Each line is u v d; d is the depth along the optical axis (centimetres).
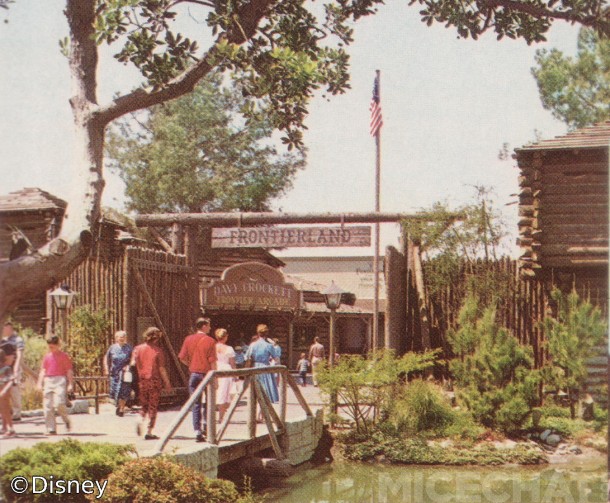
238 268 3070
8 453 1005
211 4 1182
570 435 1775
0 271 910
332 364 1895
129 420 1681
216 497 1045
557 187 1962
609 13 1248
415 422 1831
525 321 2164
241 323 4012
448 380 2192
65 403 1404
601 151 1934
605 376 1794
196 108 4469
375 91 2823
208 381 1328
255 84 1208
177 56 1202
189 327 2331
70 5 1094
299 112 1298
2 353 1409
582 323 1816
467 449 1758
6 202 1936
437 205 2273
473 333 1878
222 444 1396
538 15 1259
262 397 1533
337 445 1823
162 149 4372
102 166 1040
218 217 2441
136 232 2205
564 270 1964
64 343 1972
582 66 2075
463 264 2256
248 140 4450
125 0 1130
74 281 2003
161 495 994
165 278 2234
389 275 2133
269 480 1539
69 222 981
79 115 1053
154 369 1390
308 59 1202
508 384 1814
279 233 2405
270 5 1282
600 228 1934
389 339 2105
